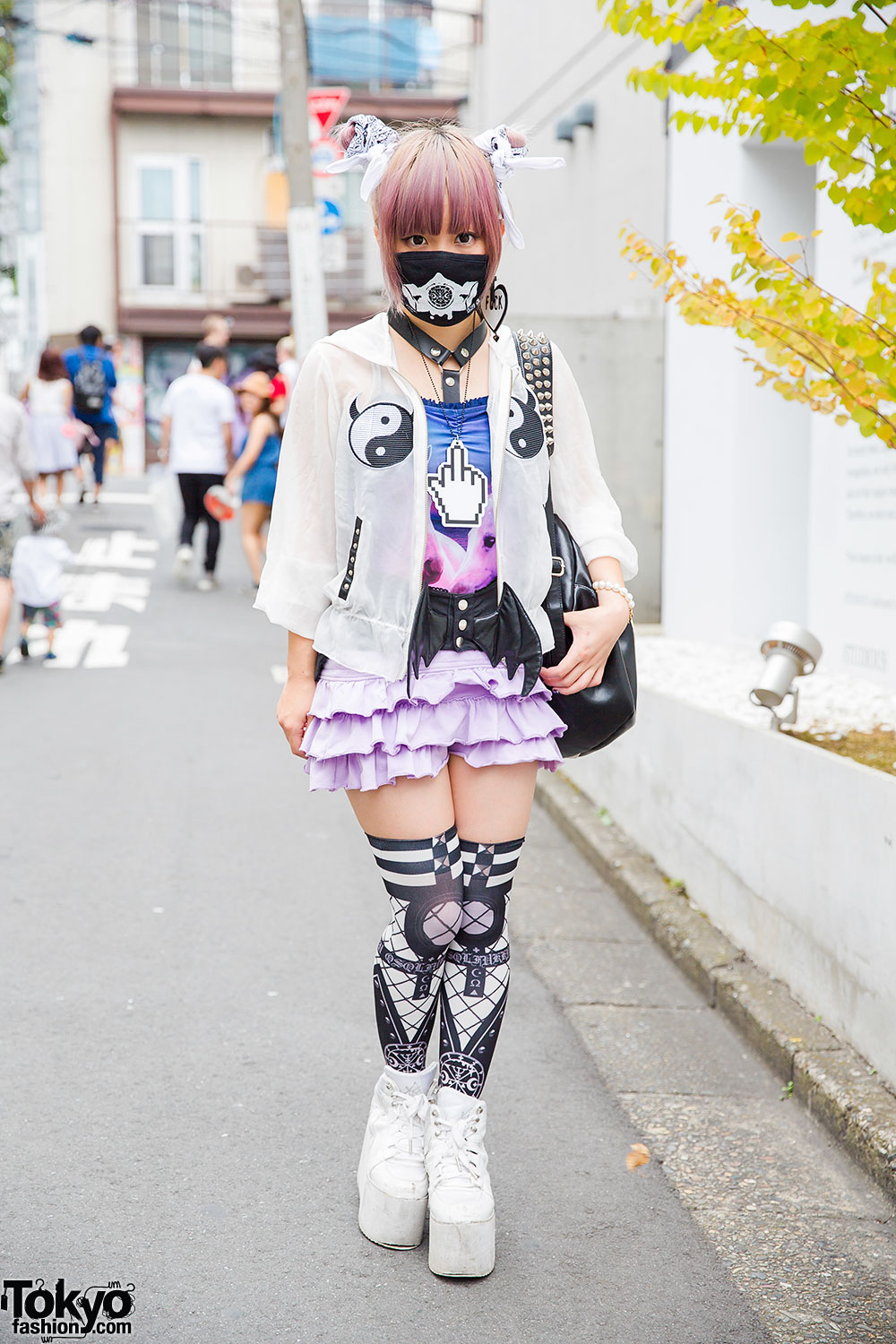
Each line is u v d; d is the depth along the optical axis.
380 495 2.28
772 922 3.72
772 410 7.37
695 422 7.89
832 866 3.34
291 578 2.35
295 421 2.34
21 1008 3.56
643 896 4.47
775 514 7.43
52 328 27.78
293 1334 2.24
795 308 3.50
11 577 8.45
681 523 8.14
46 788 5.78
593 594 2.42
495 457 2.30
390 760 2.30
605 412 8.77
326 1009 3.65
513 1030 3.62
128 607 10.86
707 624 7.79
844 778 3.27
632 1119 3.13
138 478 25.00
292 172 11.99
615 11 3.29
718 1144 3.02
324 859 5.00
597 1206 2.73
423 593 2.29
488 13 17.25
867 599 5.90
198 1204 2.64
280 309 28.14
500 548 2.30
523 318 8.69
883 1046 3.08
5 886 4.54
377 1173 2.52
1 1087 3.11
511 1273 2.47
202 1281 2.38
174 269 27.98
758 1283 2.47
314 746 2.36
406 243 2.26
